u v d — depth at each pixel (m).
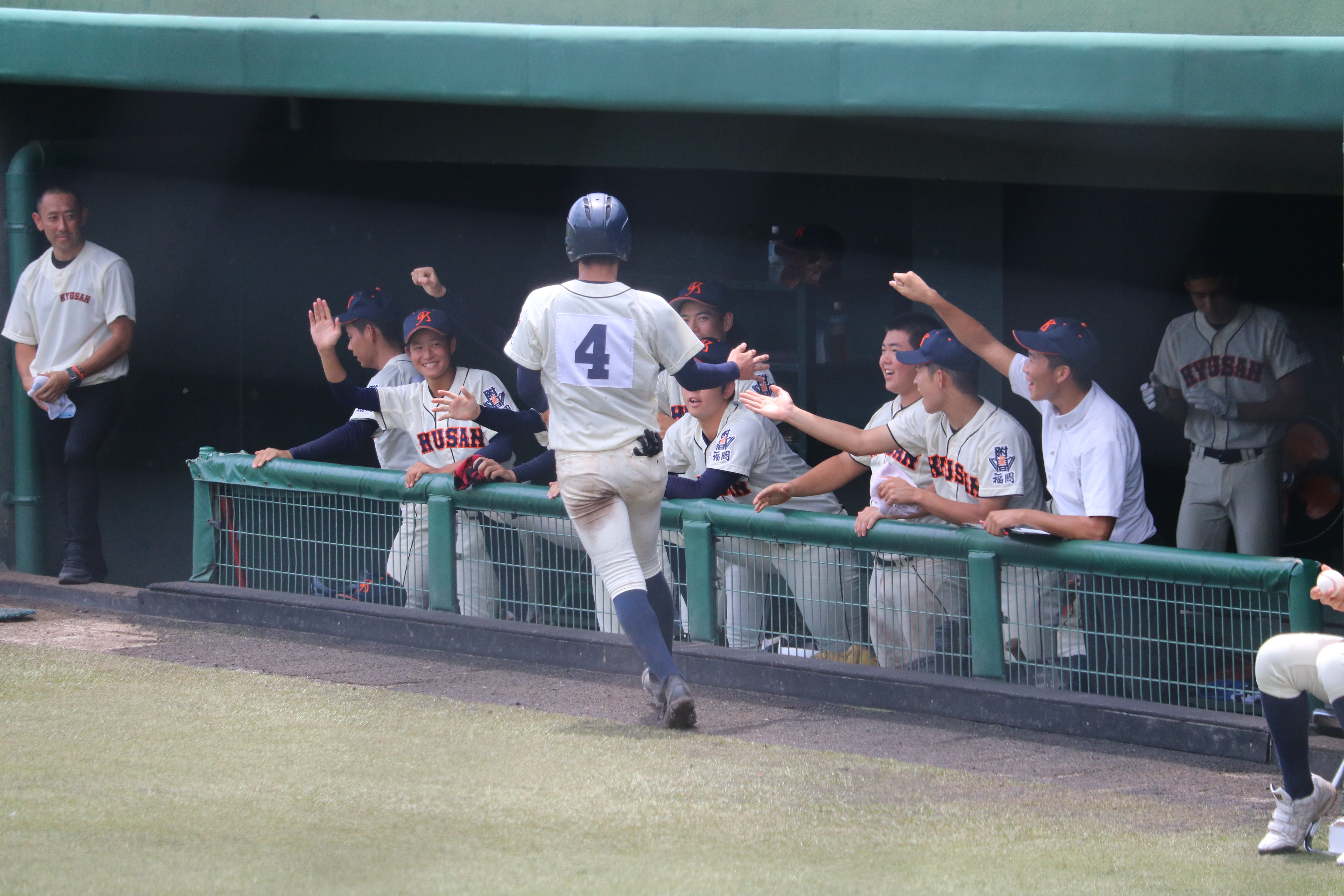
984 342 19.36
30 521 27.19
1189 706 16.55
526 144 29.94
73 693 18.19
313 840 12.41
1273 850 12.29
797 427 20.39
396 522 22.33
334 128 32.38
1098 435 17.42
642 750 15.68
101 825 12.79
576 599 20.73
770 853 12.20
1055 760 15.62
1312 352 30.91
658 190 33.84
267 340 33.31
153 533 31.09
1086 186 24.88
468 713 17.31
